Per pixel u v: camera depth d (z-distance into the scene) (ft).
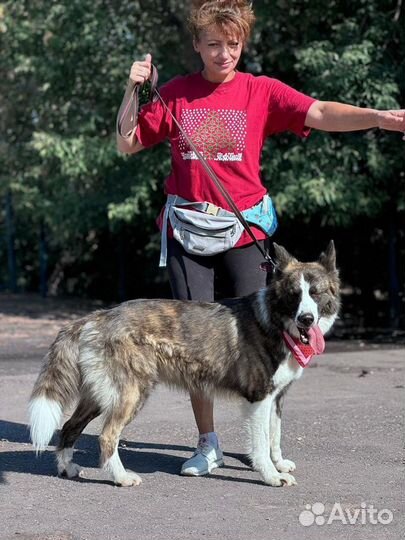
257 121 20.77
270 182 44.93
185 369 20.04
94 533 16.55
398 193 46.60
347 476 20.17
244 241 20.92
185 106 20.80
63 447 20.61
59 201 54.90
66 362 20.20
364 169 46.09
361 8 45.09
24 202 60.23
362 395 29.37
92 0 50.11
